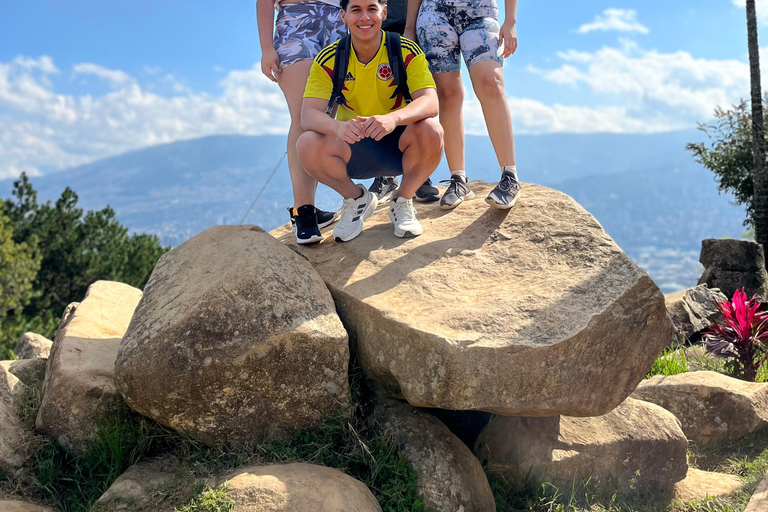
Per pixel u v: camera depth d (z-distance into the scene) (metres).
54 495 3.47
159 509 3.01
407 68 3.93
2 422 3.63
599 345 3.33
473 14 4.43
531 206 4.21
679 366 6.30
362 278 3.84
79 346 4.04
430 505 3.30
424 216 4.55
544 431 3.96
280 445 3.45
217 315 3.30
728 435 4.76
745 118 13.30
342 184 4.21
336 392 3.49
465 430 4.00
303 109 4.00
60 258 20.31
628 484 4.03
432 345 3.22
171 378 3.23
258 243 3.74
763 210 11.30
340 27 4.55
